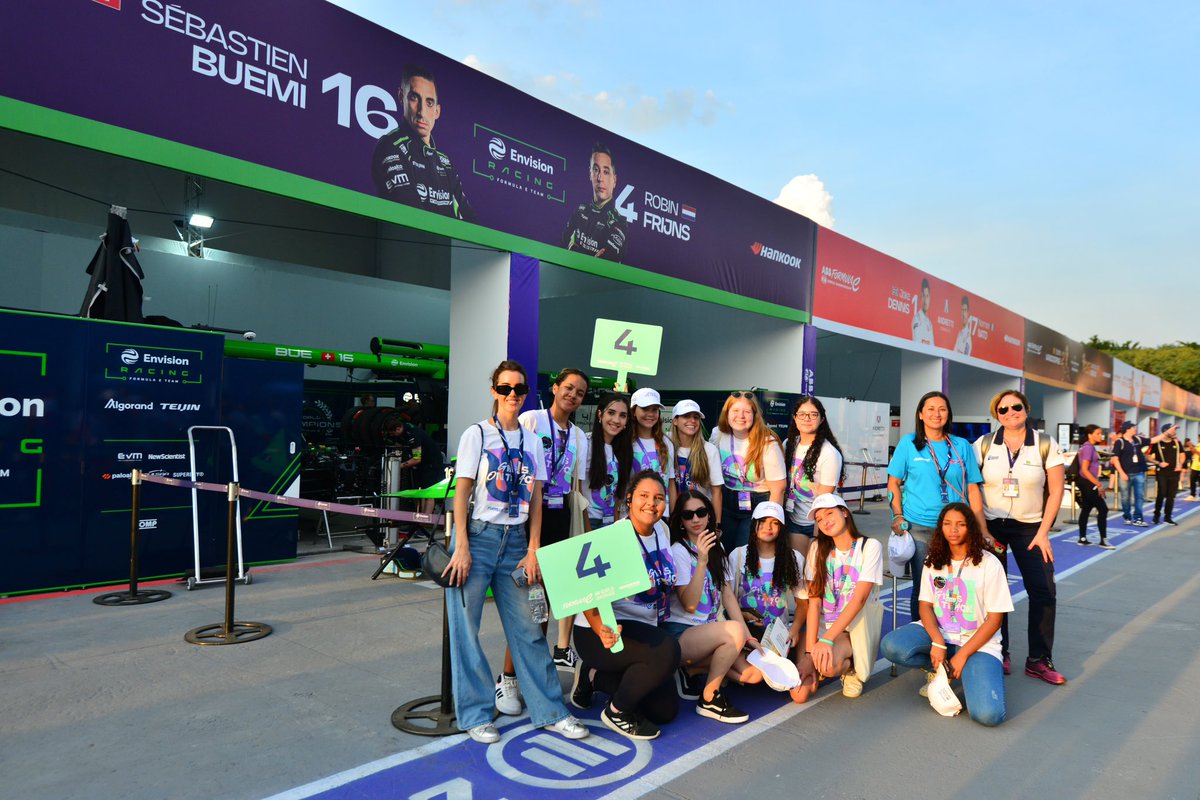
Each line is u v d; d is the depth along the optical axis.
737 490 5.04
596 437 4.34
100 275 6.30
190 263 12.41
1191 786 3.17
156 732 3.37
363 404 9.82
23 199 8.90
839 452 4.97
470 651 3.44
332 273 12.84
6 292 10.41
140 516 6.20
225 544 6.75
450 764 3.15
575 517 4.14
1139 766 3.35
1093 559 9.45
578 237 7.83
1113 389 29.42
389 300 15.45
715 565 4.02
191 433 6.28
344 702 3.78
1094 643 5.45
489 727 3.42
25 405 5.61
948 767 3.30
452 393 7.28
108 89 4.80
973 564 3.97
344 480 9.56
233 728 3.43
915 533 4.79
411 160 6.33
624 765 3.22
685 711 3.89
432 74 6.48
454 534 3.36
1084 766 3.34
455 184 6.64
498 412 3.55
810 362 11.98
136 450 6.17
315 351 9.53
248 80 5.41
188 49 5.13
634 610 3.77
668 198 9.09
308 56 5.71
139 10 4.93
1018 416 4.67
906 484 4.85
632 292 13.90
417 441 8.34
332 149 5.85
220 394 6.68
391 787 2.94
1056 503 4.52
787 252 11.31
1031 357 21.47
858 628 4.09
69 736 3.30
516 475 3.46
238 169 5.36
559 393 4.14
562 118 7.63
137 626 4.99
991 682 3.80
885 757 3.39
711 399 12.66
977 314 17.91
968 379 21.14
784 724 3.75
